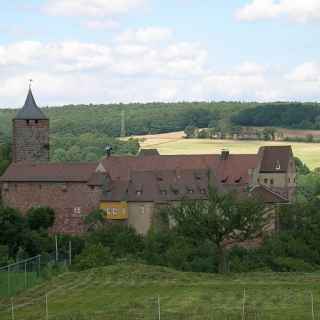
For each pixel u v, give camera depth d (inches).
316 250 6112.2
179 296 3289.9
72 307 3102.9
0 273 3838.6
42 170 7386.8
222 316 2874.0
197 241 5492.1
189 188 7204.7
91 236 6210.6
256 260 5590.6
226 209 5216.5
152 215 7012.8
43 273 3934.5
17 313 3002.0
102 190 7165.4
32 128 7810.0
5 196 7386.8
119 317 2874.0
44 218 6840.6
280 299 3179.1
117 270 3905.0
